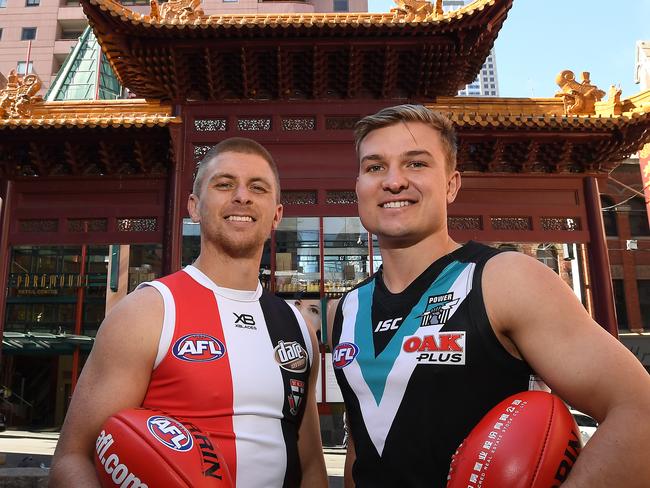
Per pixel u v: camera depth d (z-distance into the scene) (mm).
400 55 10242
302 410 2553
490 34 10250
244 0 37594
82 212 10094
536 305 1713
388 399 2002
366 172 2400
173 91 10461
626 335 24328
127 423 1802
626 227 25781
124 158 10234
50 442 16891
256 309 2561
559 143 10148
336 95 10820
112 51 10320
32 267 26078
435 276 2146
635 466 1367
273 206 2699
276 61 10125
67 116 10359
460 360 1861
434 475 1823
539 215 10312
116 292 24094
